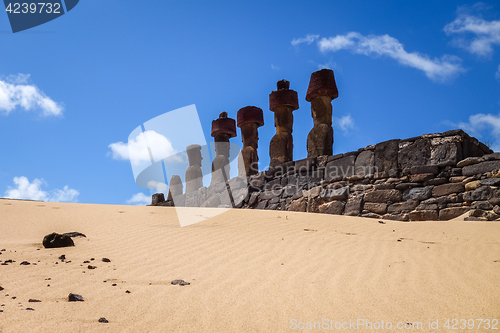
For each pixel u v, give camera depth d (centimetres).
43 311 278
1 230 658
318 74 1697
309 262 442
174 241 562
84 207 983
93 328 252
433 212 1155
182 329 257
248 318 277
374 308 296
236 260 453
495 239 566
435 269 408
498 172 1061
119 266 425
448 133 1223
